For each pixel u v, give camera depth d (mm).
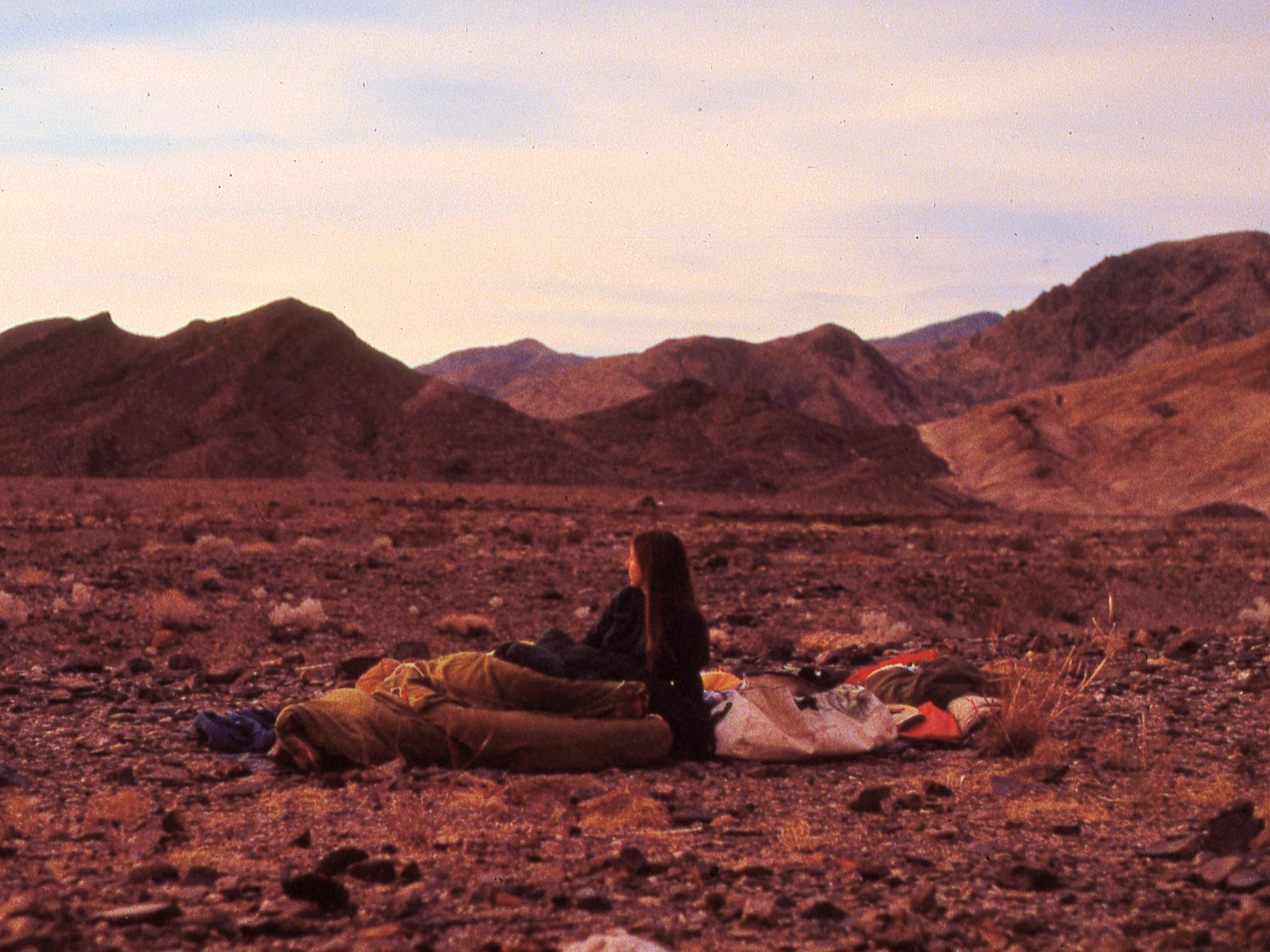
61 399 125562
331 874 4562
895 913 4094
